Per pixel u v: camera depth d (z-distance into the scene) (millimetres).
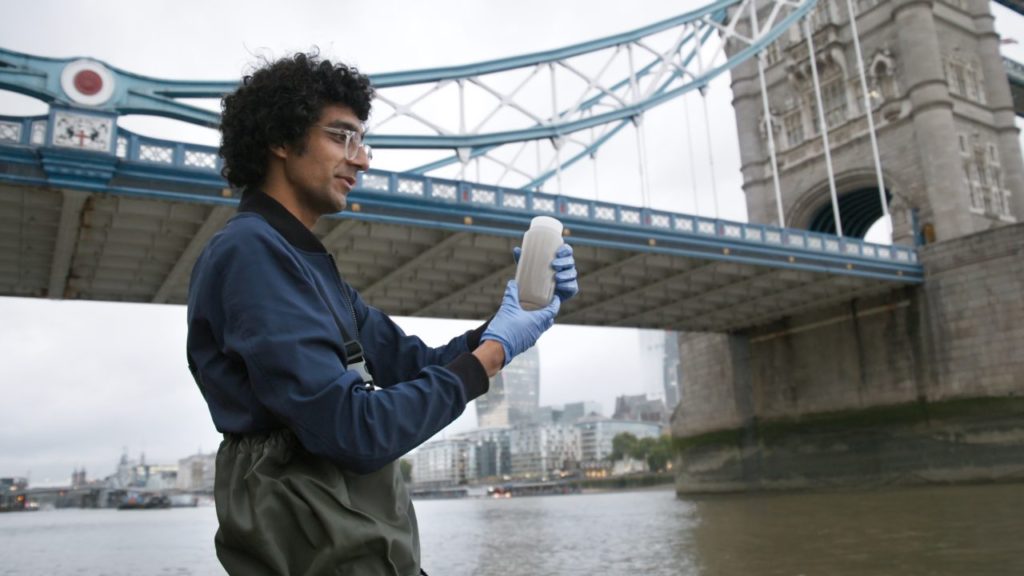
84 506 164250
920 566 10422
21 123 16578
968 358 29578
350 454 1323
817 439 34281
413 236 21266
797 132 42750
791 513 21344
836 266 28766
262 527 1343
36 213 17969
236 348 1366
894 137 37594
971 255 29969
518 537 20156
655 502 38406
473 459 193500
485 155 30250
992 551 11359
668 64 31859
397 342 1961
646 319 34031
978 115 39031
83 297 23250
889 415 31812
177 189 17484
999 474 28125
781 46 43906
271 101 1625
